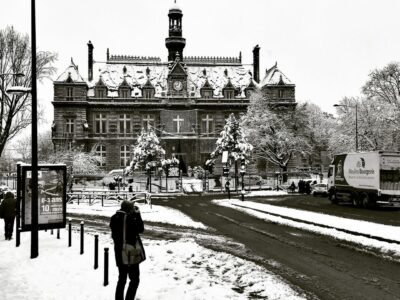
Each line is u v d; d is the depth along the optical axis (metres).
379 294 11.35
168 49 97.81
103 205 39.84
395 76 68.88
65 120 86.44
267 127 72.69
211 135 89.31
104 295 11.20
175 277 13.00
